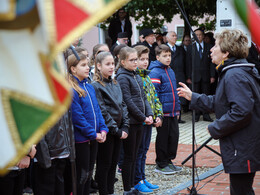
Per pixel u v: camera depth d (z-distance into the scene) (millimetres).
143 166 4840
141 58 4941
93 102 3795
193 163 4312
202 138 7707
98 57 4117
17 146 1109
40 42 1057
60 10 1054
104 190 4078
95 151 3895
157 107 5000
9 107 1101
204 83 10047
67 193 3838
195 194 4320
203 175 5215
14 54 1074
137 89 4469
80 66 3697
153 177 5324
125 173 4312
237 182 3000
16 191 3084
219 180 4965
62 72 1105
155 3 10070
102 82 4105
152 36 9617
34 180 3402
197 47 10000
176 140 5465
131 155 4336
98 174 4090
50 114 1089
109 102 4082
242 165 2895
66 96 1081
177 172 5473
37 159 3121
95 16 1076
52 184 3338
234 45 2975
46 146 3121
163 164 5430
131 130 4324
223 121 2908
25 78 1085
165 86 5359
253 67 3049
